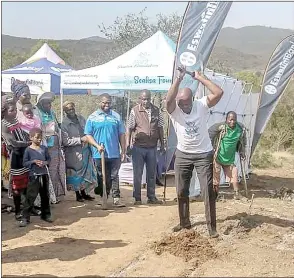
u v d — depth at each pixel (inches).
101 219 334.6
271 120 854.5
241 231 304.5
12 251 268.5
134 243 283.6
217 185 390.6
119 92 634.2
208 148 292.7
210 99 287.4
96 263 249.9
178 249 265.6
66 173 380.2
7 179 342.0
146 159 380.8
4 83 575.8
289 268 249.3
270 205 388.2
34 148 314.8
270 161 659.4
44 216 326.6
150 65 445.1
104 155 368.2
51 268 243.1
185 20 350.9
